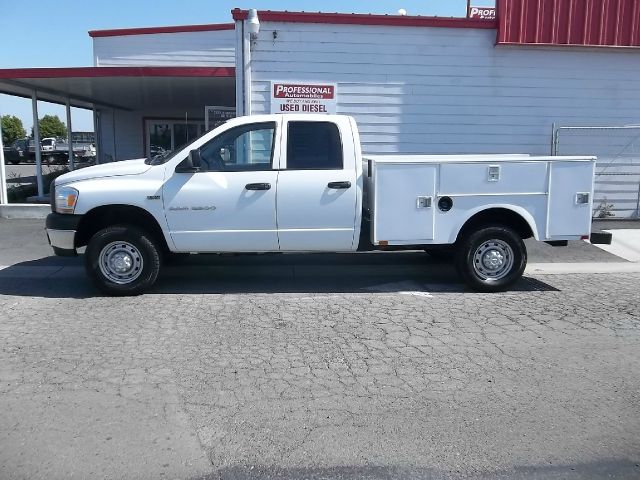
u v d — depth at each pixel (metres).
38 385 4.55
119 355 5.18
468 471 3.46
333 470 3.45
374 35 11.53
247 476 3.39
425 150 11.98
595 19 11.69
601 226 11.87
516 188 7.23
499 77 11.84
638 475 3.44
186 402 4.28
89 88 15.64
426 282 8.02
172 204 6.96
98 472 3.41
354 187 7.11
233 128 7.07
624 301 7.10
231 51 20.47
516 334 5.84
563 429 3.95
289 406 4.23
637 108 12.16
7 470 3.42
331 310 6.62
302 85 11.56
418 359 5.15
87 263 7.02
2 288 7.56
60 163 39.16
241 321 6.19
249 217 7.05
